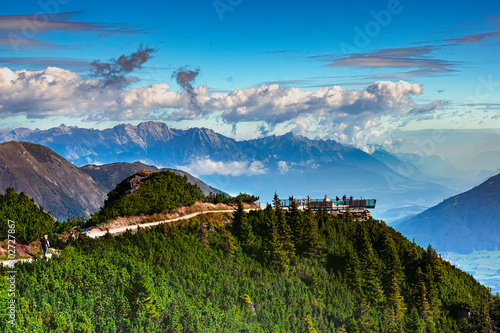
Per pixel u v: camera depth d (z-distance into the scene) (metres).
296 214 80.50
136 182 83.06
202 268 62.78
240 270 66.38
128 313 47.25
